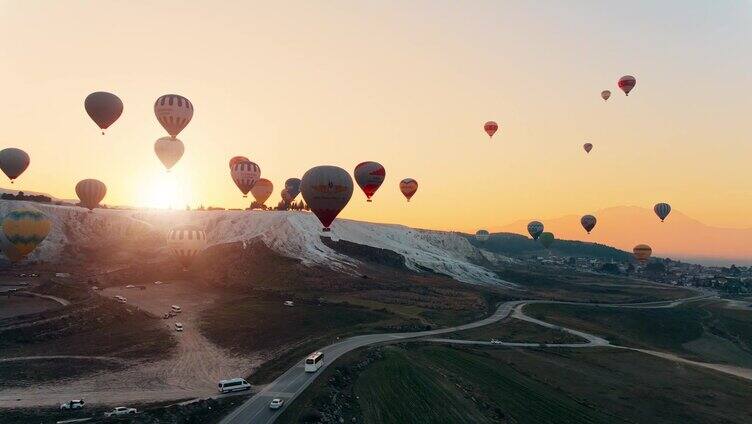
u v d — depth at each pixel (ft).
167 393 165.48
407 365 199.82
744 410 210.59
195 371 192.44
